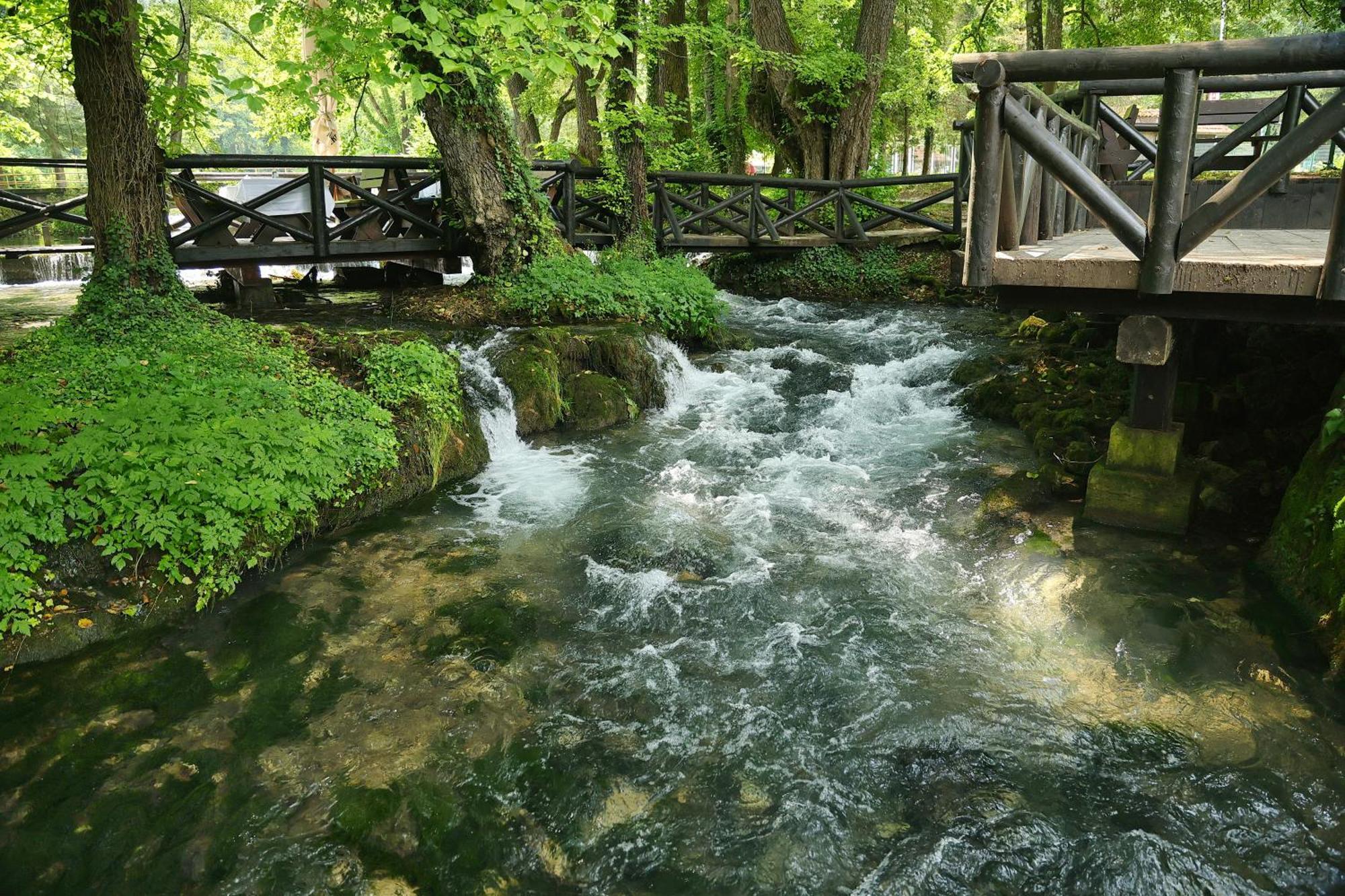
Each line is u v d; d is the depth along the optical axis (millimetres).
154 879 2881
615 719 3752
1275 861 2875
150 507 4512
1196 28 17797
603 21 5844
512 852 3037
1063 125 5375
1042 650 4145
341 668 4066
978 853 2979
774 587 4898
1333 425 4297
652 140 12195
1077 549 4930
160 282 7328
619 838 3104
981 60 3658
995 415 7645
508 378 7539
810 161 15711
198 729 3613
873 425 7816
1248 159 9688
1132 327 4277
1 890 2826
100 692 3838
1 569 4027
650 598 4793
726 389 9055
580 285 9234
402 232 10398
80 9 6660
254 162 8695
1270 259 3781
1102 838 3012
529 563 5207
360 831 3088
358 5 6734
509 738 3607
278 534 5000
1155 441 5039
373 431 5945
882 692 3896
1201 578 4562
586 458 7109
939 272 13609
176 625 4363
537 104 23266
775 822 3162
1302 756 3295
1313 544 4254
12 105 25625
